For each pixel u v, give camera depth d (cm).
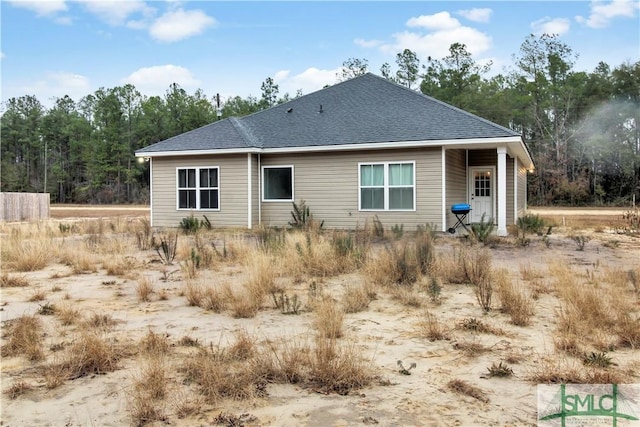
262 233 1194
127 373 350
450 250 1015
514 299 516
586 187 4328
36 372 355
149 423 271
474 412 281
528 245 1130
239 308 513
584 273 731
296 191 1581
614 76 4938
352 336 431
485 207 1734
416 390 314
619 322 434
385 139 1430
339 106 1709
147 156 1689
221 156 1620
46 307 545
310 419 274
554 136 4747
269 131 1678
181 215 1675
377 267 708
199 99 7081
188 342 418
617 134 4591
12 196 2212
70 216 2900
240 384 317
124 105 6844
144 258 961
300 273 737
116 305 568
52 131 7600
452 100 5009
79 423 273
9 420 278
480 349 392
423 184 1427
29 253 894
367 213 1493
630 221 1644
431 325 430
